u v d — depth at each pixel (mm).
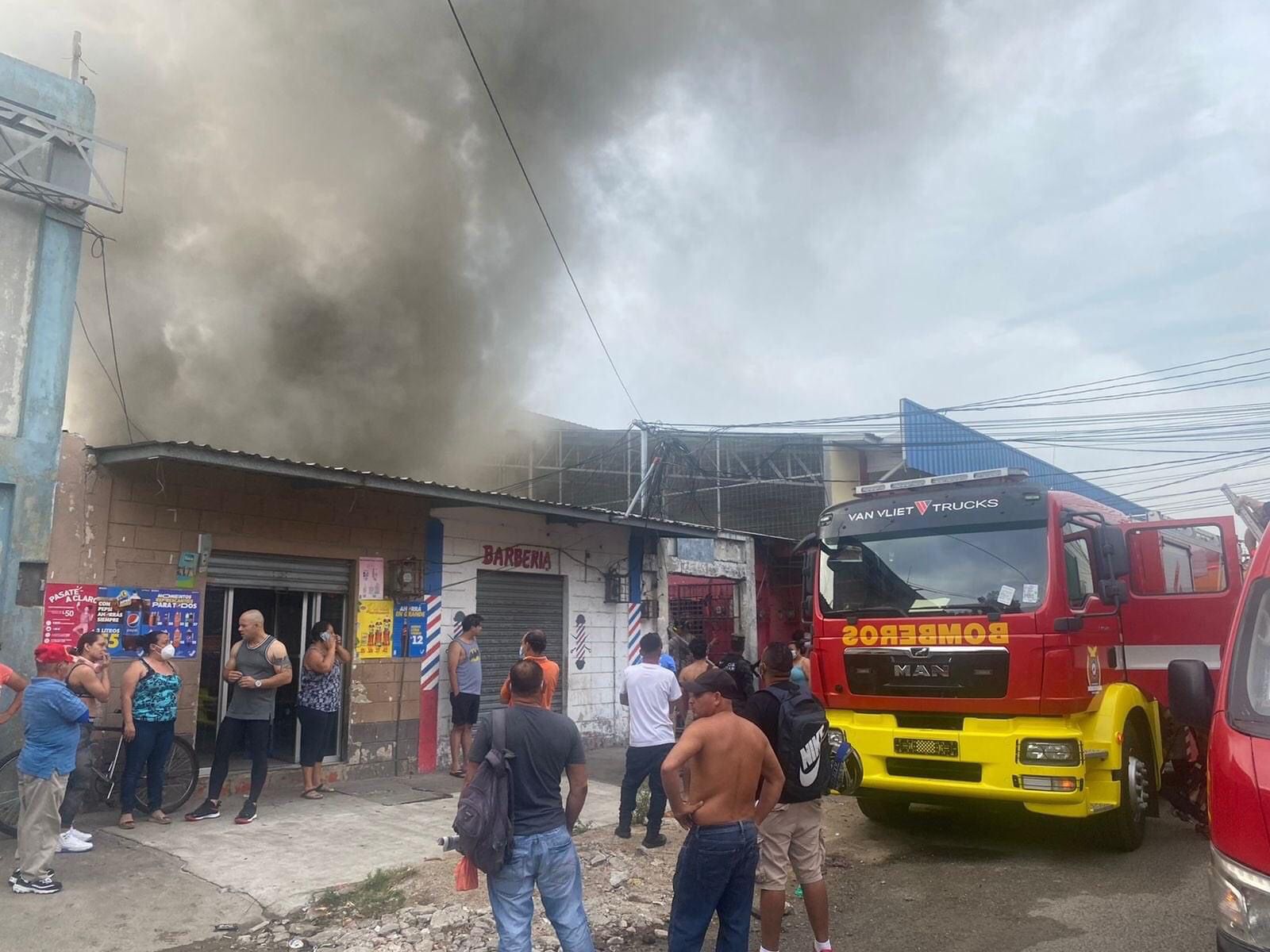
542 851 4039
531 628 12305
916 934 5391
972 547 7344
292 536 9391
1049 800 6566
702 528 13742
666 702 7336
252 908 5594
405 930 5273
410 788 9414
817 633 7941
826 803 9242
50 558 7594
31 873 5559
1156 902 5824
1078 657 6844
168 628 8320
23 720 6602
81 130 8211
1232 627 4398
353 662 9883
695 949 4027
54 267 7859
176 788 7852
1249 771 3529
